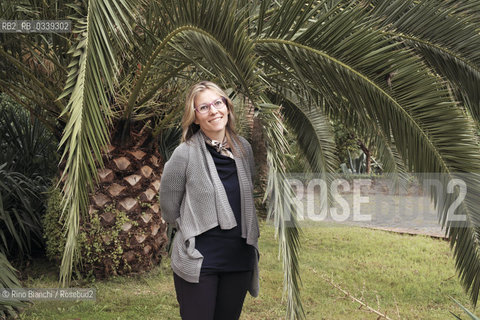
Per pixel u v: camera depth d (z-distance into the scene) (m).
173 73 3.41
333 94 2.46
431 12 2.80
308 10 2.22
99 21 2.19
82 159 2.00
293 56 2.34
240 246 2.01
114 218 3.99
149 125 4.21
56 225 3.95
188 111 1.99
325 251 5.41
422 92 2.31
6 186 4.14
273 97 4.97
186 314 1.96
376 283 4.13
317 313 3.31
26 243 4.62
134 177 4.09
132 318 3.18
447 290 3.92
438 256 5.16
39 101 3.89
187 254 1.94
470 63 2.88
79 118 1.94
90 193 3.94
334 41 2.22
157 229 4.28
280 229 1.98
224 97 2.02
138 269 4.19
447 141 2.37
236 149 2.06
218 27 2.15
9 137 4.68
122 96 3.68
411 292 3.86
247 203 2.02
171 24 2.58
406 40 2.94
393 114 2.40
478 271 2.46
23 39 3.24
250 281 2.18
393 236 6.30
